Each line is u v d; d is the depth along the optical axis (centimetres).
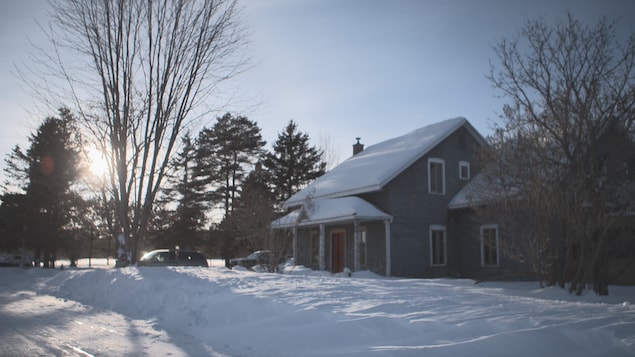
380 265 2386
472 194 1778
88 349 695
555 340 557
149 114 1658
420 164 2528
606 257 1384
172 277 1183
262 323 741
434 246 2522
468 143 2725
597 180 1331
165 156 1692
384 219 2364
